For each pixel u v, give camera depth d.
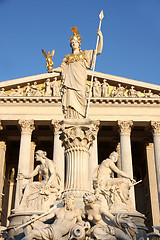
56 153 41.09
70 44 13.40
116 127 45.25
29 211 11.68
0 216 45.94
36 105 44.03
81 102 12.45
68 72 12.69
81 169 11.66
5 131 47.72
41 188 12.68
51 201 12.55
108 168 13.27
